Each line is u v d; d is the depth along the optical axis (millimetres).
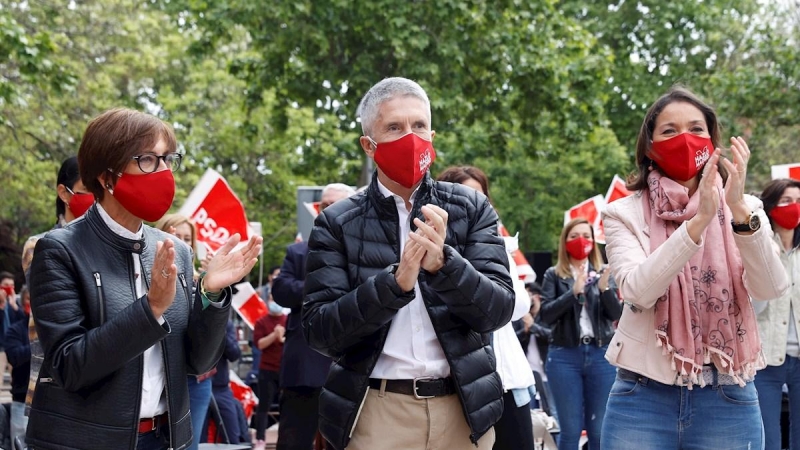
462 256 3578
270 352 10883
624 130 27812
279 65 18062
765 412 6023
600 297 7059
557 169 27094
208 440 8164
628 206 4012
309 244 3631
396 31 16641
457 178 5262
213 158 26641
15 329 6301
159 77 26016
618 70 27375
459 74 17594
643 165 4039
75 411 3094
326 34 17250
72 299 3111
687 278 3734
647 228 3902
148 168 3176
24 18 18594
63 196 4105
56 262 3125
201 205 8172
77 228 3240
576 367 7109
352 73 17328
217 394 8227
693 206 3754
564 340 7129
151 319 2986
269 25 17328
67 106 20703
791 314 6055
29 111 19625
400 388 3504
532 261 15227
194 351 3361
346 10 17047
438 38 17406
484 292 3324
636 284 3641
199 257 8008
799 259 6121
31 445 3127
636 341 3816
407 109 3486
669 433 3805
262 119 24703
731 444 3775
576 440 7098
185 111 26250
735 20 26812
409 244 3186
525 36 18141
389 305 3236
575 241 7320
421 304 3523
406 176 3426
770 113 20312
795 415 6117
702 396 3779
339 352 3492
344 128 18547
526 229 29375
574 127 18875
